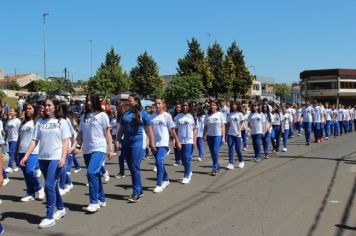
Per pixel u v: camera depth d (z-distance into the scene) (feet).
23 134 29.01
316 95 271.69
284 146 55.16
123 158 36.32
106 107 47.39
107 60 209.97
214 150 36.68
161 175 30.04
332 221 21.77
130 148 26.71
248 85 197.88
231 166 40.04
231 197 27.73
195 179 34.83
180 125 33.12
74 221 22.53
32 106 29.17
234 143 40.57
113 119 47.55
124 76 185.68
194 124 33.53
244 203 25.95
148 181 34.40
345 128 88.48
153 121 30.30
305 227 20.80
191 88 164.76
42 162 22.09
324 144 64.59
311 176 35.09
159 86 196.24
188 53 175.52
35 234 20.27
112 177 36.86
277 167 40.60
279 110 53.36
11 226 21.72
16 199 28.48
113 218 23.06
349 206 24.82
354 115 100.68
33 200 28.12
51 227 21.45
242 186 31.37
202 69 174.09
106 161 47.85
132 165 26.81
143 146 26.94
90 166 24.12
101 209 25.09
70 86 235.40
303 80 285.02
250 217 22.76
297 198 27.04
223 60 189.06
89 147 24.34
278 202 26.04
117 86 179.73
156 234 20.13
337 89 264.31
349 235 19.52
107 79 175.22
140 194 27.25
